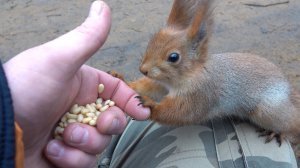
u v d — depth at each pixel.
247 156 0.22
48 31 0.45
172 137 0.24
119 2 0.49
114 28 0.45
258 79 0.26
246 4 0.48
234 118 0.26
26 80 0.19
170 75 0.24
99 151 0.21
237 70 0.26
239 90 0.26
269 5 0.48
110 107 0.22
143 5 0.49
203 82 0.25
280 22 0.45
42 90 0.19
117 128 0.21
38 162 0.21
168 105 0.24
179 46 0.24
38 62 0.19
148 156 0.24
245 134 0.25
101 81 0.23
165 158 0.23
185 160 0.22
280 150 0.23
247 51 0.42
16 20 0.47
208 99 0.25
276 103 0.26
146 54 0.24
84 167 0.21
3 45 0.43
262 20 0.46
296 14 0.46
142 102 0.23
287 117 0.26
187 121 0.25
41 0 0.50
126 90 0.23
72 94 0.21
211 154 0.23
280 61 0.41
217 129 0.25
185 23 0.25
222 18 0.46
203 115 0.25
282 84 0.27
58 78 0.20
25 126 0.20
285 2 0.48
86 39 0.20
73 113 0.21
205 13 0.24
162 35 0.24
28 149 0.21
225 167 0.22
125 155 0.25
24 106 0.19
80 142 0.21
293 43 0.43
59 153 0.21
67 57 0.19
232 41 0.43
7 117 0.14
